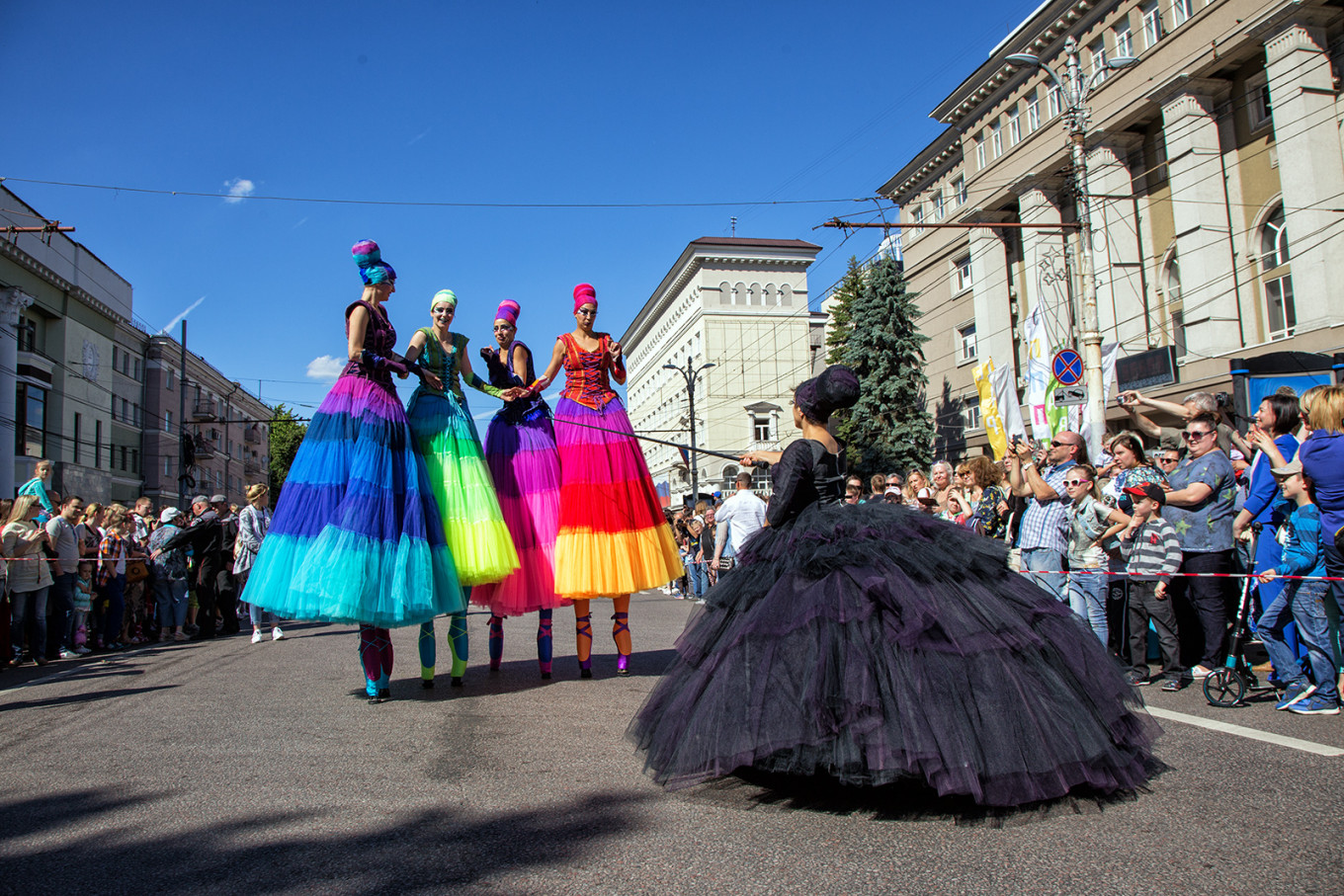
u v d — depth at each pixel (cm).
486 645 764
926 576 291
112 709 482
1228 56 1997
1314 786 301
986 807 276
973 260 2950
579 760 346
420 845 254
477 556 514
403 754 359
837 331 3972
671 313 6238
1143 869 228
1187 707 466
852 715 263
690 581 1769
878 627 279
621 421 584
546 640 557
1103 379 1521
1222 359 2036
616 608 576
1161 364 2138
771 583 310
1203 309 2083
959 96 2927
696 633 326
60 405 3609
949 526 323
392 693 509
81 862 242
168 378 4575
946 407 3222
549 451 587
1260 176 2014
